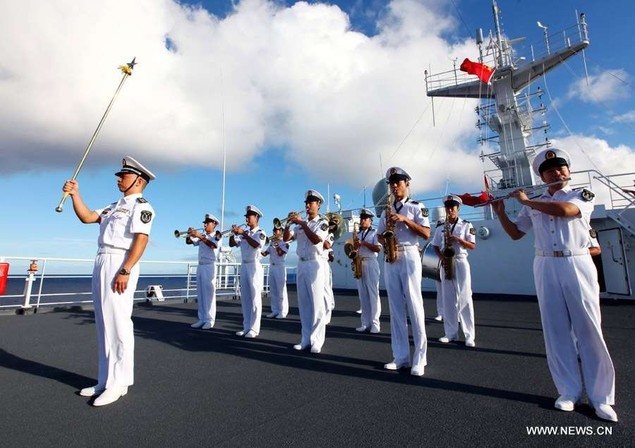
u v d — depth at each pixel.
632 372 4.02
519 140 14.75
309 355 5.11
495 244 13.05
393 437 2.62
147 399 3.44
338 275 17.33
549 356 3.28
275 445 2.53
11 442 2.63
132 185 3.80
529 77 14.89
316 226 5.46
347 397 3.44
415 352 4.25
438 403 3.26
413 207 4.59
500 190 13.82
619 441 2.51
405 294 4.41
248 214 6.96
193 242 7.95
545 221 3.30
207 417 3.02
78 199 3.74
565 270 3.14
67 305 10.28
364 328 7.19
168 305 11.89
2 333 6.73
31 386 3.84
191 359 4.90
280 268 9.59
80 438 2.68
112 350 3.52
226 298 14.43
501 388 3.63
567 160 3.33
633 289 10.42
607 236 10.90
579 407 3.11
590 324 3.03
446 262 6.00
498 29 15.49
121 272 3.46
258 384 3.85
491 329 6.80
